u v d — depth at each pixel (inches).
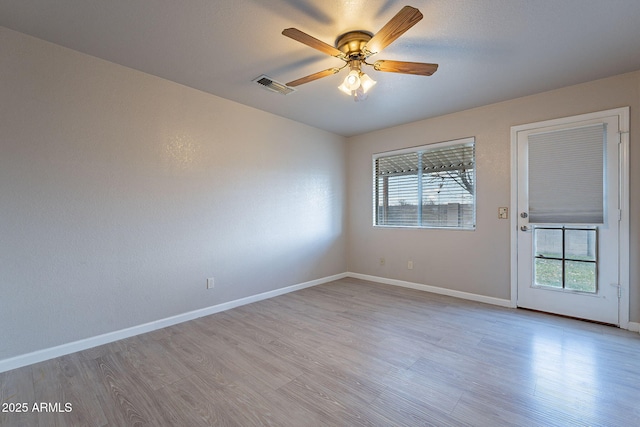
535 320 114.0
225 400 67.2
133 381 74.7
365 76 83.0
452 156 148.6
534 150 123.0
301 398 67.7
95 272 94.6
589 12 72.1
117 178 98.9
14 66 80.5
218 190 126.0
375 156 178.5
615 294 107.0
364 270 185.0
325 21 76.4
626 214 104.7
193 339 98.9
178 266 113.8
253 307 131.4
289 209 156.2
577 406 64.2
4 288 79.5
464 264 143.1
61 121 88.0
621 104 104.8
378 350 90.4
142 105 104.3
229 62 97.6
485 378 75.1
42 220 85.1
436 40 84.0
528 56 92.5
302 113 146.4
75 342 90.6
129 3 69.4
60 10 71.7
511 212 129.1
